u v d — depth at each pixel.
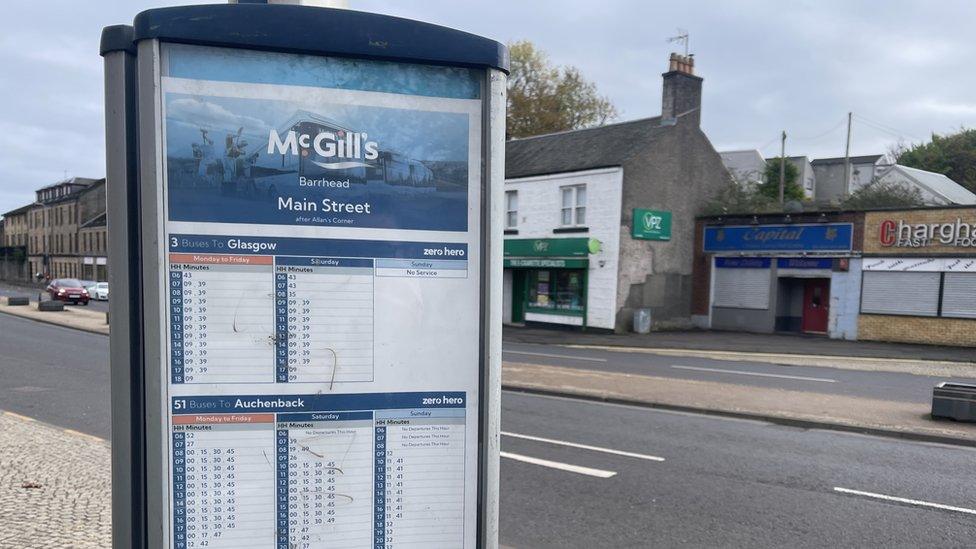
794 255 24.05
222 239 2.16
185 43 2.09
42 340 19.67
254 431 2.22
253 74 2.16
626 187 24.47
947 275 20.62
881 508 6.08
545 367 15.23
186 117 2.12
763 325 25.03
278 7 2.12
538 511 5.89
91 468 6.11
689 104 26.50
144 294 2.10
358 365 2.28
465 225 2.34
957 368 16.61
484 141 2.32
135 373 2.13
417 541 2.35
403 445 2.33
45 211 79.75
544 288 27.34
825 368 16.38
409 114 2.28
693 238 26.95
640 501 6.19
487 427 2.36
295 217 2.21
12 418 8.38
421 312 2.32
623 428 9.28
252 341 2.20
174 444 2.17
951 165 47.66
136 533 2.14
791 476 7.06
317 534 2.28
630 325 24.91
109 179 2.10
